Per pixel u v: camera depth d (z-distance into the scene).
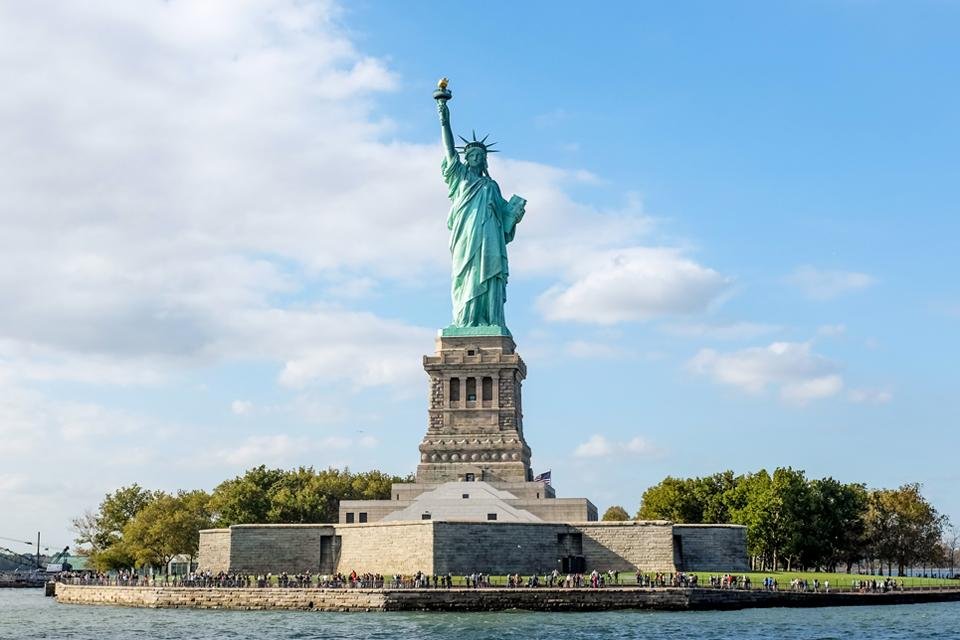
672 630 134.50
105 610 177.25
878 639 127.31
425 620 146.25
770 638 127.88
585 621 144.38
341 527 193.38
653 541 186.25
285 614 158.75
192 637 132.38
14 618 161.62
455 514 197.62
